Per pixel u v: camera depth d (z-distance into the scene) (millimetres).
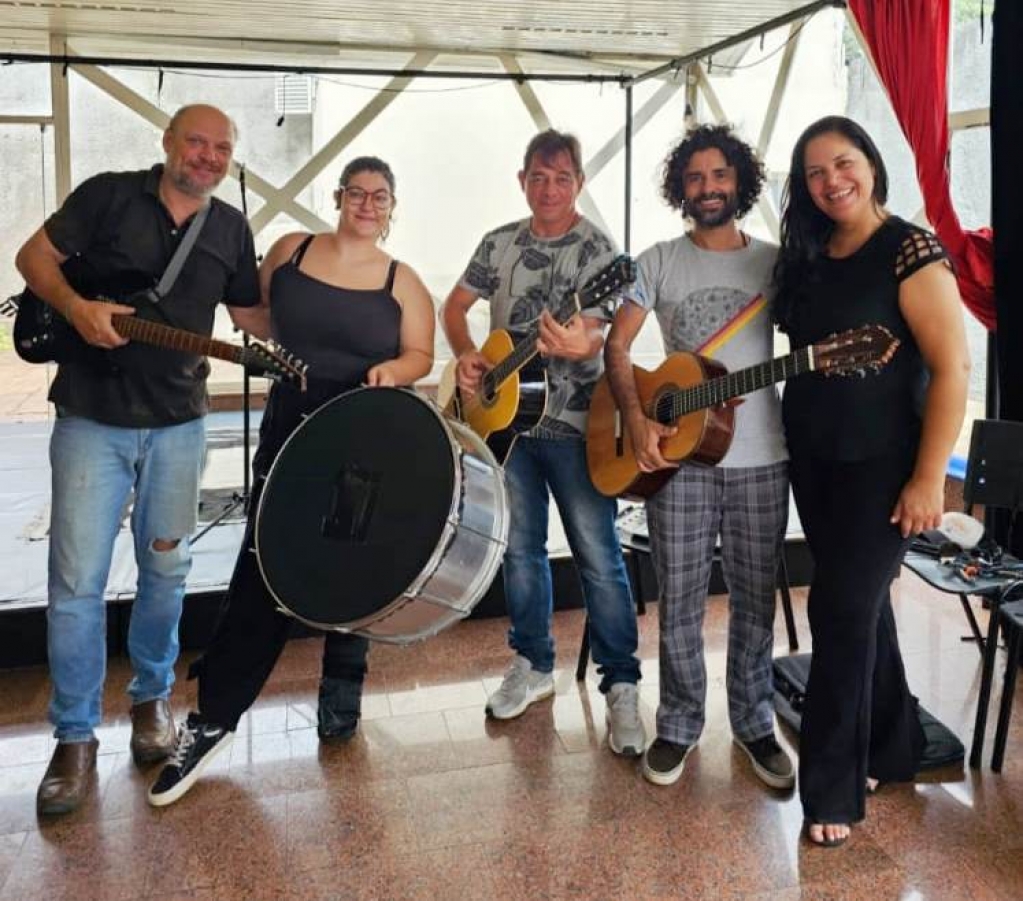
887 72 3359
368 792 2418
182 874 2105
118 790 2424
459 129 6332
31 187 6496
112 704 2875
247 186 5387
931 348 1961
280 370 2297
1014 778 2459
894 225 2025
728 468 2273
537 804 2361
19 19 4406
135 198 2295
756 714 2467
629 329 2328
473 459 2174
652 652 3234
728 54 5207
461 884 2068
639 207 6180
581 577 2719
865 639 2098
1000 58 2938
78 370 2297
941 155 3312
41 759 2584
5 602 3213
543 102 6008
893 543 2074
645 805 2354
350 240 2447
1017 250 2996
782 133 5738
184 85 6828
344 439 2277
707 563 2387
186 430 2461
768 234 5168
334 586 2137
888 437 2057
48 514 4574
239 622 2453
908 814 2307
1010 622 2482
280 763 2549
